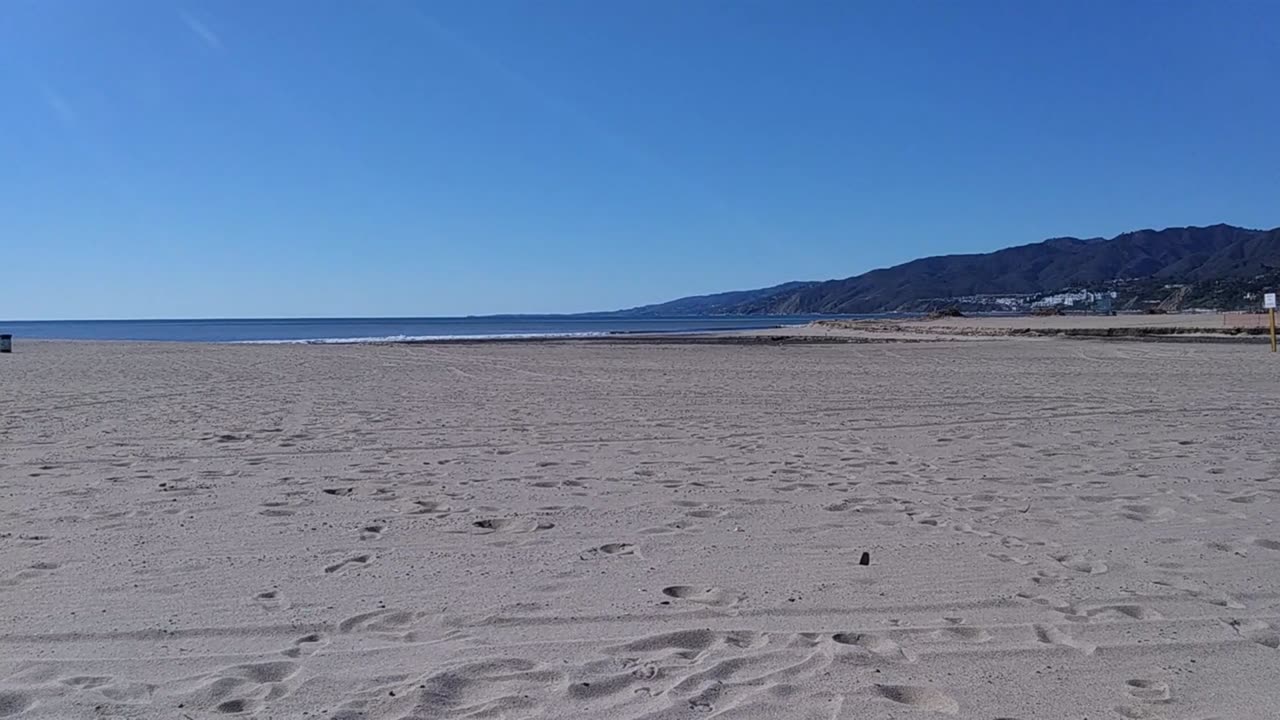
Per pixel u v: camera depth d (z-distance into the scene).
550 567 5.21
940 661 3.86
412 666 3.78
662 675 3.70
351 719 3.31
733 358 30.05
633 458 9.10
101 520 6.30
